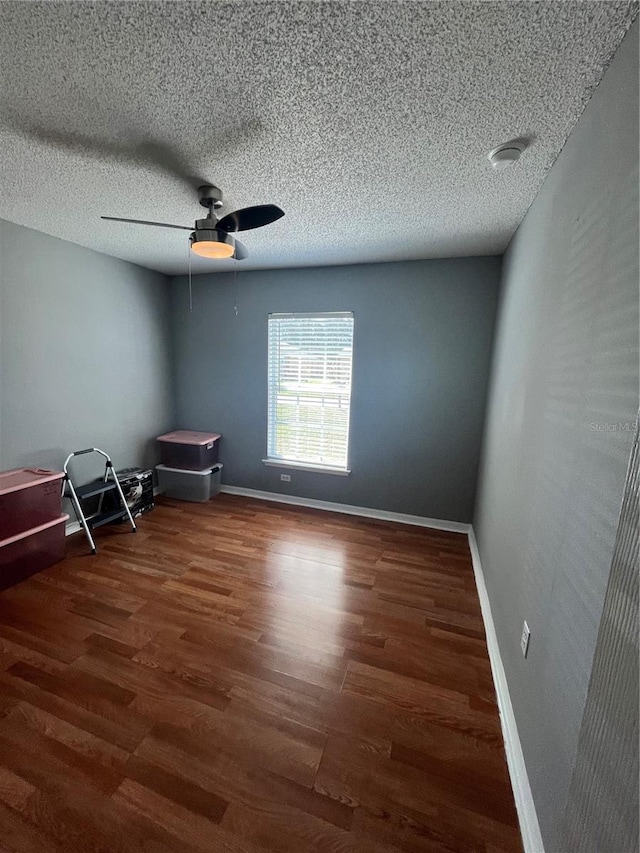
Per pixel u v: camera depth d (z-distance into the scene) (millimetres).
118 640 1875
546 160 1512
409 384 3227
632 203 828
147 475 3424
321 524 3307
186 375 4012
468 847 1091
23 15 935
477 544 2768
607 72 1017
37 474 2496
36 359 2658
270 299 3549
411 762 1324
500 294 2766
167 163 1621
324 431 3576
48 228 2510
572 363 1150
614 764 650
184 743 1370
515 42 969
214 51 1021
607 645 715
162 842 1087
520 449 1721
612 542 806
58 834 1099
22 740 1365
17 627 1949
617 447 821
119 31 966
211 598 2234
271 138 1428
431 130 1359
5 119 1328
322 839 1104
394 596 2297
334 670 1722
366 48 1003
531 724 1204
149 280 3623
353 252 2871
